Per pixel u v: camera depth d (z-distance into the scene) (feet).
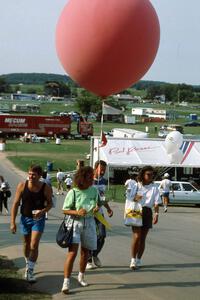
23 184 32.37
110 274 34.17
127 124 504.02
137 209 35.24
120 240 51.21
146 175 35.45
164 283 32.12
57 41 38.34
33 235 31.58
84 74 37.81
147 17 36.42
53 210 96.63
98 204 31.09
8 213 93.09
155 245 49.21
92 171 30.76
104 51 35.99
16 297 27.94
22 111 601.62
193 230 68.23
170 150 146.30
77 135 370.73
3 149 282.15
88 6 35.96
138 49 36.42
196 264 38.29
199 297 29.27
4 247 44.52
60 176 145.38
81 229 30.19
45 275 33.60
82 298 28.60
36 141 341.41
